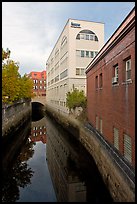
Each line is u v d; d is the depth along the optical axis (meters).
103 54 15.82
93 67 20.86
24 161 19.48
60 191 12.73
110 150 13.17
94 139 16.67
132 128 9.84
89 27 36.22
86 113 26.61
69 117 29.53
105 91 15.63
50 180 14.71
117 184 10.15
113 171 10.97
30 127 39.22
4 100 21.89
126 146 10.96
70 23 35.12
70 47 35.16
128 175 9.36
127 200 8.64
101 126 17.39
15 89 24.61
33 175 15.68
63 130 33.59
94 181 14.59
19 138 29.62
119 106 12.03
